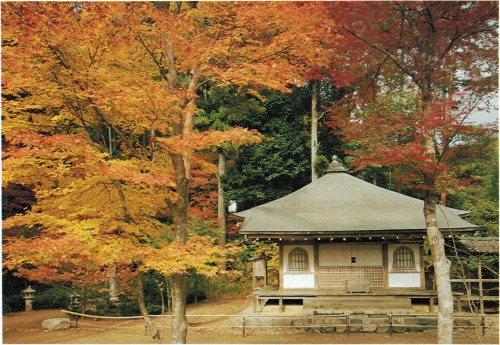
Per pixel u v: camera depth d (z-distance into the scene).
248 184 26.34
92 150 9.32
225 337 14.73
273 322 15.71
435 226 11.38
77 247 8.74
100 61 10.02
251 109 25.27
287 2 10.15
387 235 16.33
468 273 16.70
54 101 10.20
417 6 11.66
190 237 10.83
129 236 10.27
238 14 10.00
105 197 10.91
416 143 10.91
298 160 26.56
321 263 17.56
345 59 14.13
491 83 10.46
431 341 13.68
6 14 8.70
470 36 11.73
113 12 9.34
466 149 11.47
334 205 18.36
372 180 28.36
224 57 10.83
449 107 10.39
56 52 9.25
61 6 8.84
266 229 16.53
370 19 12.28
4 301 20.55
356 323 15.40
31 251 9.03
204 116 24.94
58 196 11.04
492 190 24.52
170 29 9.98
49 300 21.38
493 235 21.84
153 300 19.89
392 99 16.95
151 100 9.14
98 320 17.59
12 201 20.08
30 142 8.65
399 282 17.09
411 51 13.26
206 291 23.30
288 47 10.65
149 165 11.10
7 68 9.32
